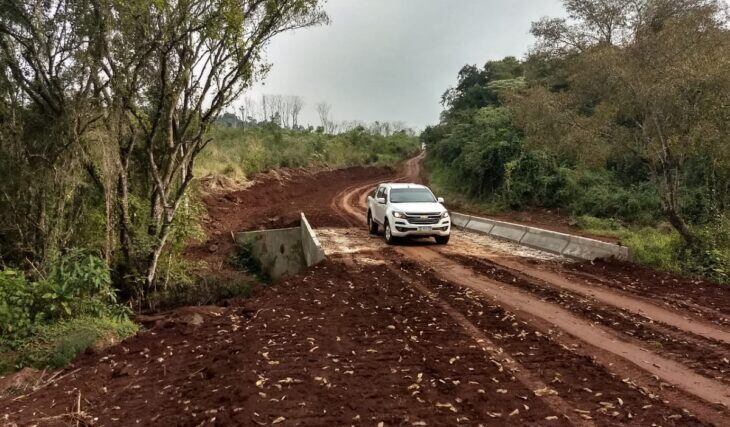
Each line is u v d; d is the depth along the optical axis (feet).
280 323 26.21
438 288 33.19
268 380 18.33
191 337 25.76
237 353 21.75
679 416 15.38
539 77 98.63
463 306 28.78
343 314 27.84
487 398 16.74
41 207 34.42
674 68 36.32
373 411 15.87
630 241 46.11
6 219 33.88
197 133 40.57
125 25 34.14
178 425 15.57
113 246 37.70
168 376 20.57
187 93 39.52
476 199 91.61
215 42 38.29
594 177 73.82
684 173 54.24
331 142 200.95
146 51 35.70
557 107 50.60
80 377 21.24
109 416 17.10
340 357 20.93
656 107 38.47
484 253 46.68
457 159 106.63
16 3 31.91
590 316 26.55
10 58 33.06
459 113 130.21
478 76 155.63
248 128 173.27
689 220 52.29
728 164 39.81
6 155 33.53
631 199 63.36
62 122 34.37
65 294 28.09
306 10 39.91
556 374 18.81
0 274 27.61
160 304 39.55
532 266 40.34
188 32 35.68
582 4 66.13
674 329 24.40
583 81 46.01
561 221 68.44
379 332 24.40
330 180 147.54
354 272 38.75
